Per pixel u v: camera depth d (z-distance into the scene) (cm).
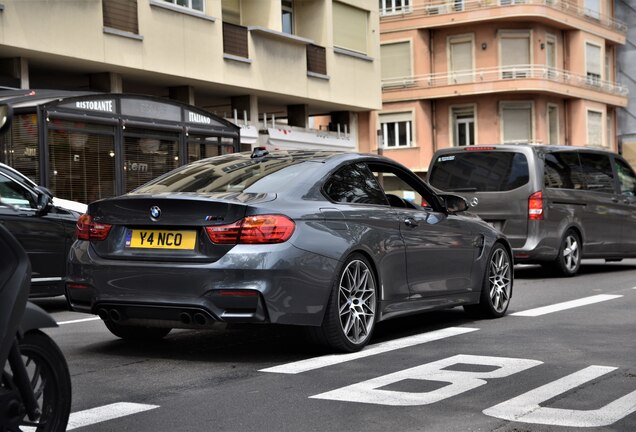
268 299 606
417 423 458
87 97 1482
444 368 607
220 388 549
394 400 511
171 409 493
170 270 618
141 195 650
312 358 652
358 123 3375
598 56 5025
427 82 4606
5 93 1413
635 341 726
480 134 4584
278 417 473
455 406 496
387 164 772
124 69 2181
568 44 4844
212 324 620
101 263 646
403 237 738
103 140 1516
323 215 654
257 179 672
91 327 838
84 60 2044
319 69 2928
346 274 668
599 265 1719
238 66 2530
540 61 4584
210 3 2433
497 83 4459
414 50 4625
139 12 2194
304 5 2986
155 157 1645
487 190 1377
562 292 1148
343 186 702
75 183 1453
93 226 663
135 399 519
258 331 798
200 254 618
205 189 668
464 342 723
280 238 616
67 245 989
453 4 4534
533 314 912
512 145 1380
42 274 961
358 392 532
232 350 695
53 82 2286
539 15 4444
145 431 445
